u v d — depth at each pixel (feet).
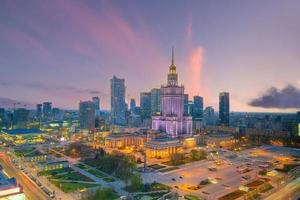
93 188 576.61
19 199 443.73
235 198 543.80
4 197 429.79
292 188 611.06
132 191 566.77
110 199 513.04
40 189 582.76
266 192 580.30
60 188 586.45
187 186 622.13
